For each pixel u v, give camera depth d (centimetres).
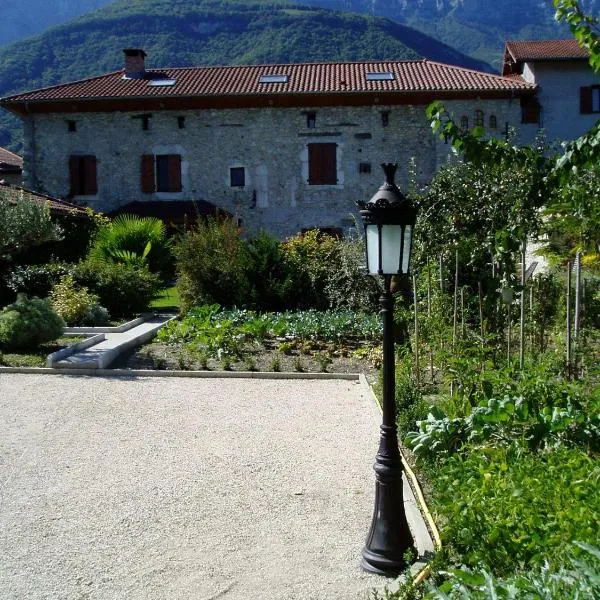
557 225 739
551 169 609
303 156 2627
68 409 852
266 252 1634
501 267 819
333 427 784
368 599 404
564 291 954
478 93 2555
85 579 442
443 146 2559
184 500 569
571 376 719
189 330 1334
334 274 1547
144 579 443
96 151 2686
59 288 1534
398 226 441
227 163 2650
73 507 555
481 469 496
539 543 381
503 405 573
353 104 2600
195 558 471
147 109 2661
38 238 1484
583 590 279
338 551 482
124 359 1162
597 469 459
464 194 908
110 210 2680
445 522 494
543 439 559
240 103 2628
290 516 539
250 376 1055
